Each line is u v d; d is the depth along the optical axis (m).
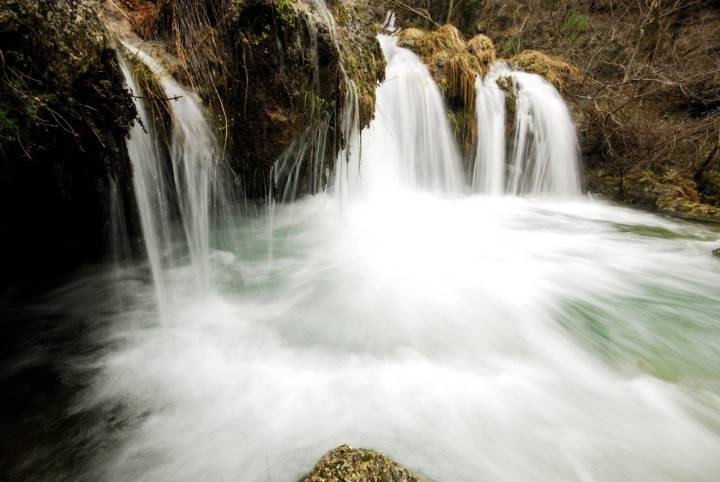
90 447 2.67
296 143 4.93
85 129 2.81
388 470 2.16
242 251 5.11
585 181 10.73
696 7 13.82
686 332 4.30
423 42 9.47
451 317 4.41
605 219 8.64
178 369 3.43
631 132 10.27
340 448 2.28
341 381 3.37
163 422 2.88
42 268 3.89
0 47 2.09
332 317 4.29
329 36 4.59
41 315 3.83
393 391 3.29
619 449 2.81
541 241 7.02
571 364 3.75
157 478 2.48
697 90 11.36
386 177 8.26
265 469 2.54
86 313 4.01
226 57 4.09
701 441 2.89
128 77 3.29
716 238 7.43
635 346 4.06
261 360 3.60
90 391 3.13
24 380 3.19
